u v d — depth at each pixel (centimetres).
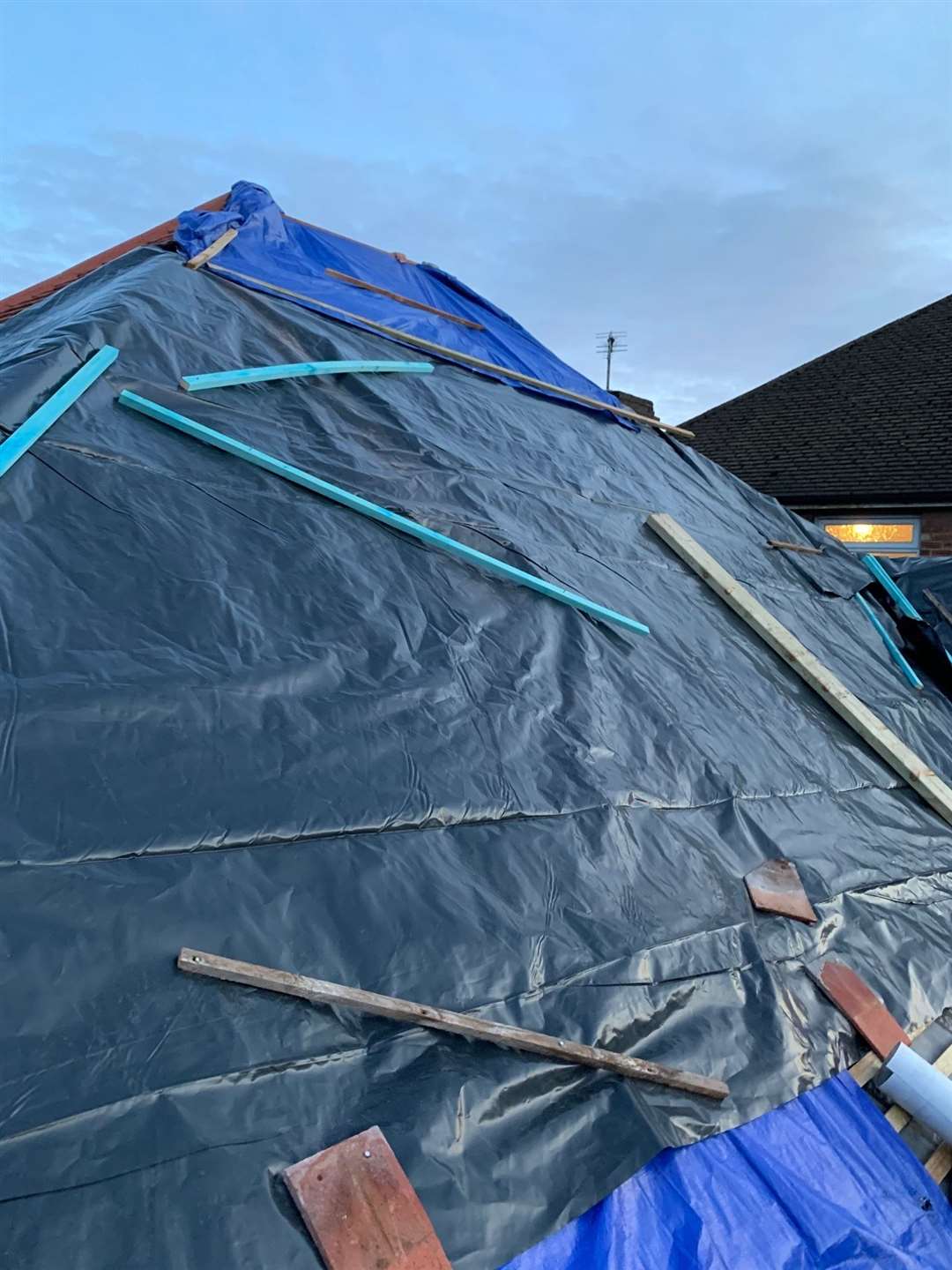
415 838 262
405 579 369
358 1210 173
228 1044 190
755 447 1636
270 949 212
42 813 214
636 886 289
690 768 362
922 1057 289
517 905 258
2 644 250
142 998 190
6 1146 159
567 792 309
